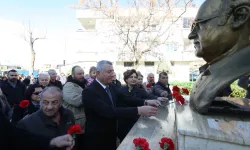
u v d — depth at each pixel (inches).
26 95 128.3
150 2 388.8
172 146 51.6
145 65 751.1
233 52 66.1
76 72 121.2
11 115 138.7
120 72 672.4
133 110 78.0
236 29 64.6
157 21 400.2
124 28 425.7
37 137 54.2
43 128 78.6
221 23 64.7
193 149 44.6
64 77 430.9
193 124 50.8
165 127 71.6
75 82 119.6
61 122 83.7
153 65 748.0
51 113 79.6
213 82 63.4
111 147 90.2
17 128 54.2
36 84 133.1
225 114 62.8
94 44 705.0
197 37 71.6
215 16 65.4
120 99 109.7
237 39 65.6
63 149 54.1
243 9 62.7
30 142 52.5
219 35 65.1
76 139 105.7
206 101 62.1
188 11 474.6
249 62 61.1
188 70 764.0
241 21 63.2
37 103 125.6
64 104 115.2
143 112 77.4
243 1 62.2
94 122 88.0
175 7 398.6
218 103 78.4
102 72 91.7
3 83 178.2
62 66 887.7
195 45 72.7
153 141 59.4
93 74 182.9
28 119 80.2
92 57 703.7
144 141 51.8
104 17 488.7
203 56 70.7
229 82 60.1
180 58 739.4
